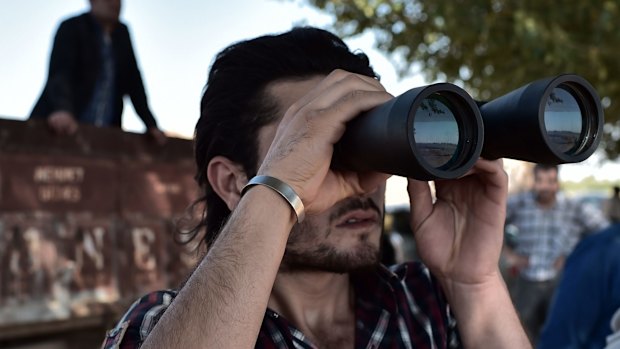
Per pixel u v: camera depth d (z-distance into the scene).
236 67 1.51
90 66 3.67
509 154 1.37
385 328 1.49
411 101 1.14
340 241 1.38
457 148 1.24
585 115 1.33
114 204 3.08
